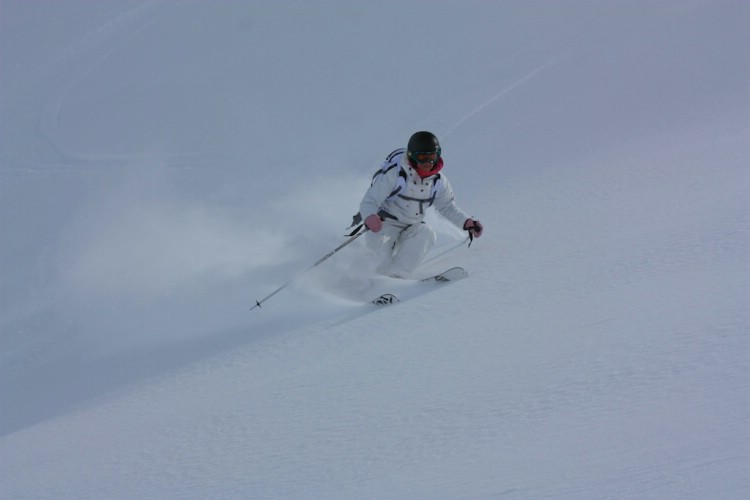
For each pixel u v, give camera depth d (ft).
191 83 141.08
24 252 82.89
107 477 26.91
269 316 49.42
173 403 35.22
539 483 18.35
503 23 151.43
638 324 28.89
